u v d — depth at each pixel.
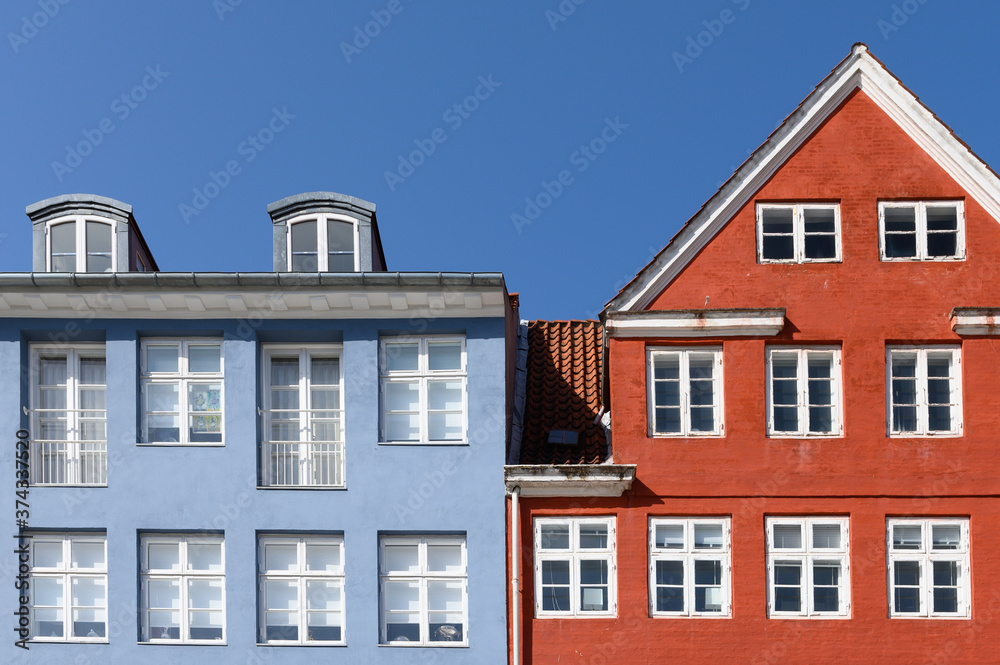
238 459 18.05
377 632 17.59
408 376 18.52
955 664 16.94
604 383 19.25
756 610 17.27
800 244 18.16
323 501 17.92
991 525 17.25
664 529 17.72
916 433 17.62
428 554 17.98
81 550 18.06
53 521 17.89
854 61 18.39
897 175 18.20
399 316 18.39
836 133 18.36
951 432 17.61
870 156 18.28
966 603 17.14
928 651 16.98
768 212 18.30
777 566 17.48
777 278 18.06
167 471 18.02
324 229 19.53
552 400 19.94
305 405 18.59
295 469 18.38
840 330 17.86
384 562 17.95
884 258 18.05
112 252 19.55
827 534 17.53
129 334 18.38
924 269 17.97
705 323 17.83
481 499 17.88
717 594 17.48
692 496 17.62
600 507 17.77
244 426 18.14
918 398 17.73
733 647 17.19
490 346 18.34
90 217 19.61
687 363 18.12
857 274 18.00
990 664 16.89
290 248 19.50
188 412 18.42
